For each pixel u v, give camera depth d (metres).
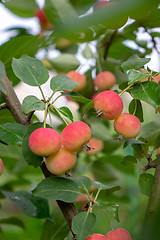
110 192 0.53
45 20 0.58
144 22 0.51
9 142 0.45
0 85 0.39
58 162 0.40
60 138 0.40
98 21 0.09
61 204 0.43
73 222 0.40
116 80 0.68
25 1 0.56
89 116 0.63
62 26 0.10
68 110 0.49
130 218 0.62
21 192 0.55
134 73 0.45
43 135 0.39
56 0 0.37
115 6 0.09
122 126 0.44
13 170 0.60
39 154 0.39
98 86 0.67
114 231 0.42
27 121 0.47
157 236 0.15
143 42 0.61
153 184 0.43
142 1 0.09
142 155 0.55
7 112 0.56
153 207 0.40
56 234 0.54
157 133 0.54
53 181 0.43
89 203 0.43
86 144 0.41
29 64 0.44
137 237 0.34
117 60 0.71
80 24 0.10
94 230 0.63
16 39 0.53
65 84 0.44
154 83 0.45
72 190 0.43
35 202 0.53
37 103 0.42
